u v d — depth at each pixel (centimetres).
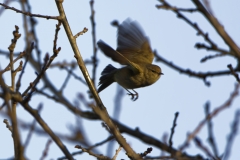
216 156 938
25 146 840
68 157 899
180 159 893
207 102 972
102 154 1008
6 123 961
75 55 1089
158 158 952
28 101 902
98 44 1152
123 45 1406
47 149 1002
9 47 968
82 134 975
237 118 951
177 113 1056
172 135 1045
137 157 940
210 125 944
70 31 1077
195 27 1201
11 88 941
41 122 902
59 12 1062
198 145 944
